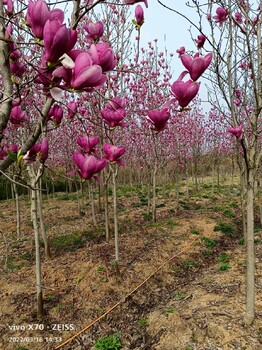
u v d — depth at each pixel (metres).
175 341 3.75
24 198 13.96
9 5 1.36
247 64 3.77
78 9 1.14
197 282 5.39
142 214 9.81
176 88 1.07
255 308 4.12
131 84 6.48
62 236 7.68
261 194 10.44
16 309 4.62
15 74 1.24
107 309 4.77
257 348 3.40
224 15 2.63
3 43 1.07
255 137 3.41
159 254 6.41
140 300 5.05
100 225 8.59
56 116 1.31
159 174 15.59
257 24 3.18
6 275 5.54
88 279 5.33
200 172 19.70
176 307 4.50
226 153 15.71
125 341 4.16
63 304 4.78
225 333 3.66
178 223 8.59
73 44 0.90
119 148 1.59
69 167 9.77
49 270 5.66
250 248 3.70
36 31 0.91
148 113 1.19
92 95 4.74
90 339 4.25
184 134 11.38
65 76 0.90
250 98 5.34
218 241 7.61
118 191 14.15
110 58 1.00
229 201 11.85
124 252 6.42
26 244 7.22
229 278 5.21
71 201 12.38
